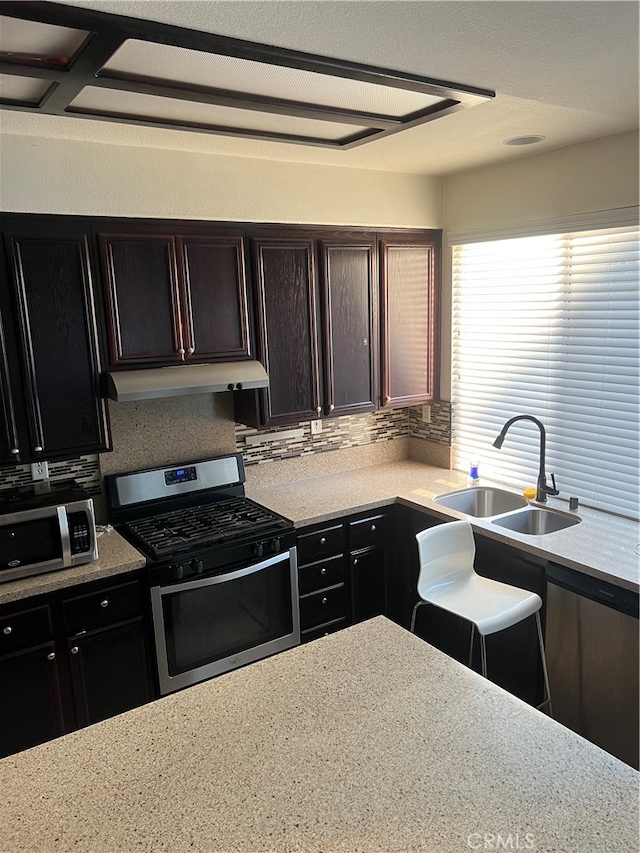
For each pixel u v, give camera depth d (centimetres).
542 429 310
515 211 315
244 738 145
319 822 120
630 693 234
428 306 366
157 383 270
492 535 279
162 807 126
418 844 114
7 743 239
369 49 144
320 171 313
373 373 350
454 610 242
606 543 262
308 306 319
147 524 296
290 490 350
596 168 274
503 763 135
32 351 251
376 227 337
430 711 153
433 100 177
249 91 164
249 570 281
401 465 398
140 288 271
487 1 123
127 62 141
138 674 266
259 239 298
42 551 242
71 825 122
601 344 290
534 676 267
